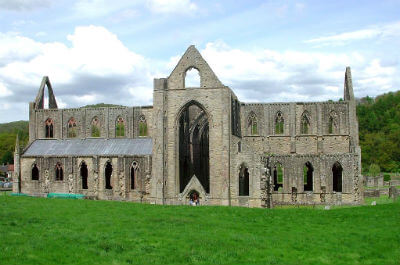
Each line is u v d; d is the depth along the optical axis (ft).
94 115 371.35
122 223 166.40
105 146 352.69
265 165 289.94
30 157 352.49
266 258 123.75
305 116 349.61
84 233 146.20
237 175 289.33
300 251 132.05
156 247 132.16
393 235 147.43
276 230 160.35
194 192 294.87
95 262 116.57
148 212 196.24
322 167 312.29
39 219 170.09
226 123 291.38
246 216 189.16
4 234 139.74
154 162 301.84
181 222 170.60
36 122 382.22
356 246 136.56
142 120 364.38
